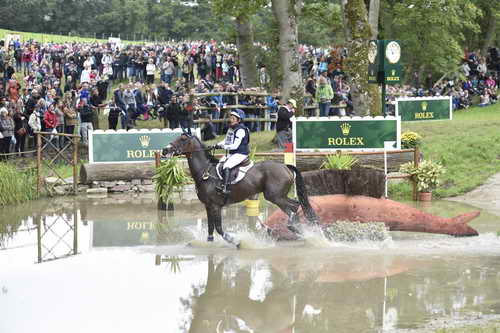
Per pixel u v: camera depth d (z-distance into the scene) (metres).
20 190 17.88
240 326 7.69
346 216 12.80
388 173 18.53
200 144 12.19
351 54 22.42
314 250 11.69
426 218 12.55
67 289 9.35
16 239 13.09
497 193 17.19
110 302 8.70
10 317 8.11
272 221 12.77
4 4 89.38
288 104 19.67
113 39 53.94
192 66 34.84
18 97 25.42
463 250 11.45
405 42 35.84
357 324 7.59
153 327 7.70
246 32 31.77
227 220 14.91
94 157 19.36
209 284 9.52
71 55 35.19
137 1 87.88
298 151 18.45
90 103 26.09
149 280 9.79
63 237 13.21
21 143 23.45
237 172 11.98
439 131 23.58
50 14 91.94
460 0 36.09
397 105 24.17
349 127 18.34
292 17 23.09
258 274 10.05
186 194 19.61
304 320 7.82
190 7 81.31
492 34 41.25
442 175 19.00
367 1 24.38
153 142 19.53
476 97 33.81
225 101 26.66
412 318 7.74
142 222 14.77
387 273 9.92
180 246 12.20
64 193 19.20
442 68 35.50
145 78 35.31
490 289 8.93
